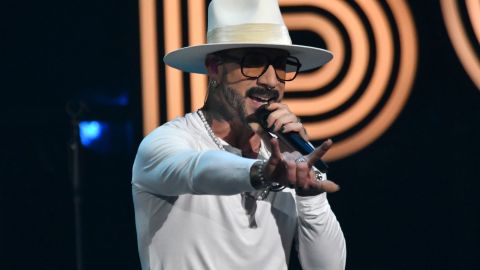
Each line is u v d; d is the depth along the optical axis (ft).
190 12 56.65
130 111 57.36
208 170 23.81
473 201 59.00
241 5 28.04
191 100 56.65
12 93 70.18
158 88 56.80
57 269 72.23
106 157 70.79
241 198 27.45
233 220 27.20
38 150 70.90
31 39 68.80
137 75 57.00
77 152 64.44
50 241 71.97
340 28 57.77
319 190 22.22
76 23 68.03
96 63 69.15
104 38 68.39
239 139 28.63
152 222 27.48
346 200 59.57
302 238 29.01
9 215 71.77
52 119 70.13
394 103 57.77
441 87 58.03
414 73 57.72
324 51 29.40
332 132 57.77
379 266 60.08
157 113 56.80
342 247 29.63
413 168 58.85
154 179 26.11
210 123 28.60
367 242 60.03
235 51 27.94
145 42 56.85
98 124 70.08
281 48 28.17
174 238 27.12
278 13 28.27
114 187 71.15
